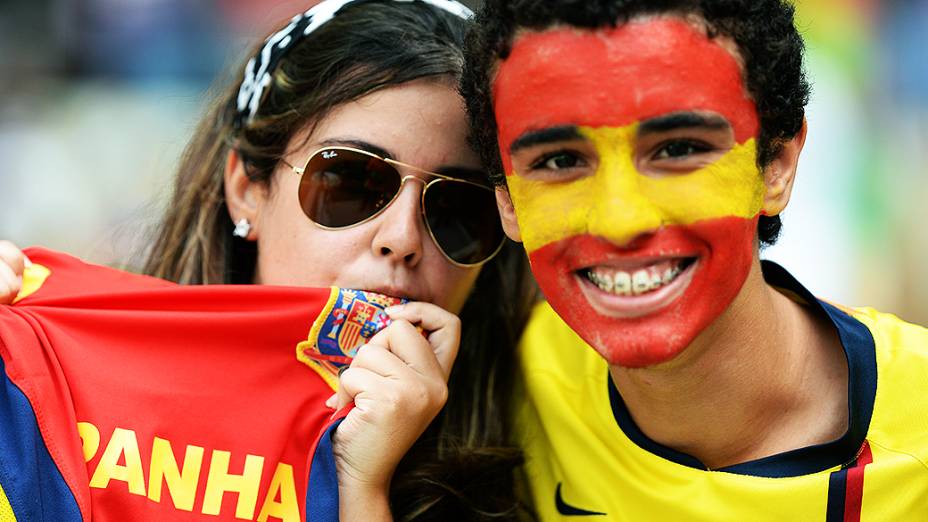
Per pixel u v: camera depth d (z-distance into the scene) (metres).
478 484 3.34
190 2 8.73
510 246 3.67
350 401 3.07
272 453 3.05
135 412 3.00
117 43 8.80
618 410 3.06
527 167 2.58
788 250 7.70
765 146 2.61
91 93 8.71
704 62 2.44
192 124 4.26
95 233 7.40
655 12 2.42
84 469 2.88
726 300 2.59
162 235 3.95
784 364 2.87
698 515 2.86
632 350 2.56
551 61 2.45
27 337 3.00
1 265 3.15
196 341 3.17
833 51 8.04
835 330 2.98
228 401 3.10
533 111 2.49
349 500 2.98
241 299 3.20
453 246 3.30
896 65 8.18
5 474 2.83
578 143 2.47
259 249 3.56
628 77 2.40
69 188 8.09
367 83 3.22
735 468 2.89
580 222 2.53
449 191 3.25
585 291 2.61
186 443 3.02
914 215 7.83
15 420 2.90
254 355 3.19
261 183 3.50
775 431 2.90
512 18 2.52
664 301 2.54
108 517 2.88
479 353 3.60
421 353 3.08
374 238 3.22
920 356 2.86
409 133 3.20
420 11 3.41
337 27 3.36
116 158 8.28
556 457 3.21
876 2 8.20
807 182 7.85
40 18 8.86
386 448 2.98
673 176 2.47
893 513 2.72
